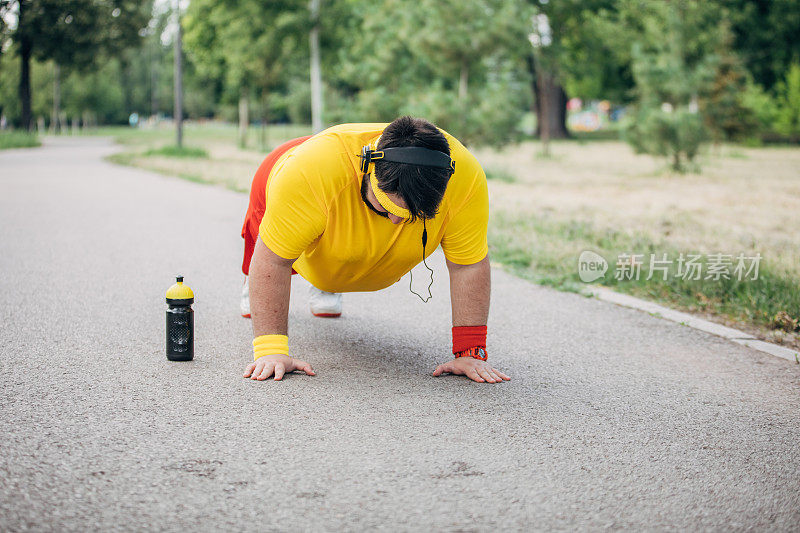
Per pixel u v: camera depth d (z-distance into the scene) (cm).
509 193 1266
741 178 1627
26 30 3456
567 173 1777
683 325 497
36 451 271
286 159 340
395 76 2050
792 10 3534
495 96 1686
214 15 2856
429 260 711
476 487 257
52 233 797
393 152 269
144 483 250
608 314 522
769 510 250
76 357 384
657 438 308
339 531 225
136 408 317
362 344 423
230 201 1127
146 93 9556
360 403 331
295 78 3919
